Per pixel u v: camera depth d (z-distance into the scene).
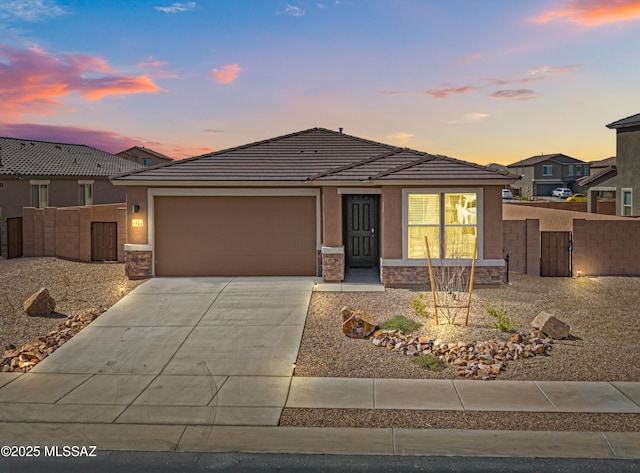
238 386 9.20
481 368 9.62
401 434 7.47
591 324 12.08
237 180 16.25
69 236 19.44
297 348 10.91
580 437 7.32
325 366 10.03
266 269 16.78
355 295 14.45
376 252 17.28
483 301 13.84
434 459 6.78
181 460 6.79
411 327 11.68
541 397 8.59
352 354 10.55
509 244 17.03
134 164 41.88
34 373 9.83
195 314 12.99
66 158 35.56
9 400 8.69
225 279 16.23
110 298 14.49
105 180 35.06
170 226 16.78
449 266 15.21
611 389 8.87
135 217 16.66
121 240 18.97
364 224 17.30
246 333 11.75
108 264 18.66
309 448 7.10
